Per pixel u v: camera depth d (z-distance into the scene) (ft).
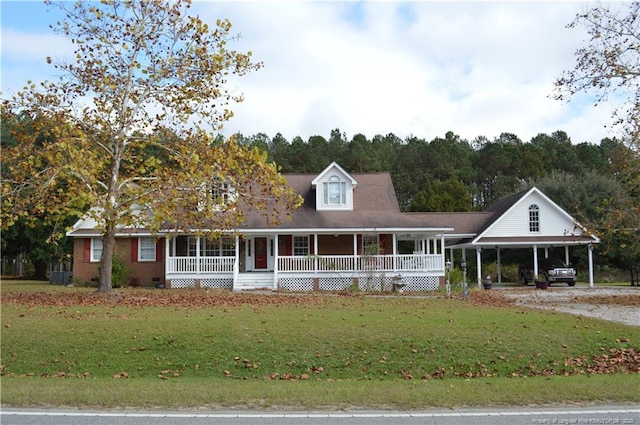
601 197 158.10
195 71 71.77
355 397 27.89
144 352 40.93
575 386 30.04
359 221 105.09
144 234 105.60
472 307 64.69
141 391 28.89
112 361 39.37
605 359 41.52
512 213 121.19
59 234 71.20
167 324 48.01
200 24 70.79
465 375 38.22
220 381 32.81
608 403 27.53
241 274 101.96
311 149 258.57
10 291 88.69
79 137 65.26
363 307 62.95
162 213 67.56
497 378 34.35
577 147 264.31
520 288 112.37
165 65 72.13
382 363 39.73
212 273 102.73
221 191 76.74
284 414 25.25
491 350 42.09
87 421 24.12
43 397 27.68
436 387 30.19
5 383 30.96
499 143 279.28
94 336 44.09
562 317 56.03
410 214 132.57
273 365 39.19
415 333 45.34
